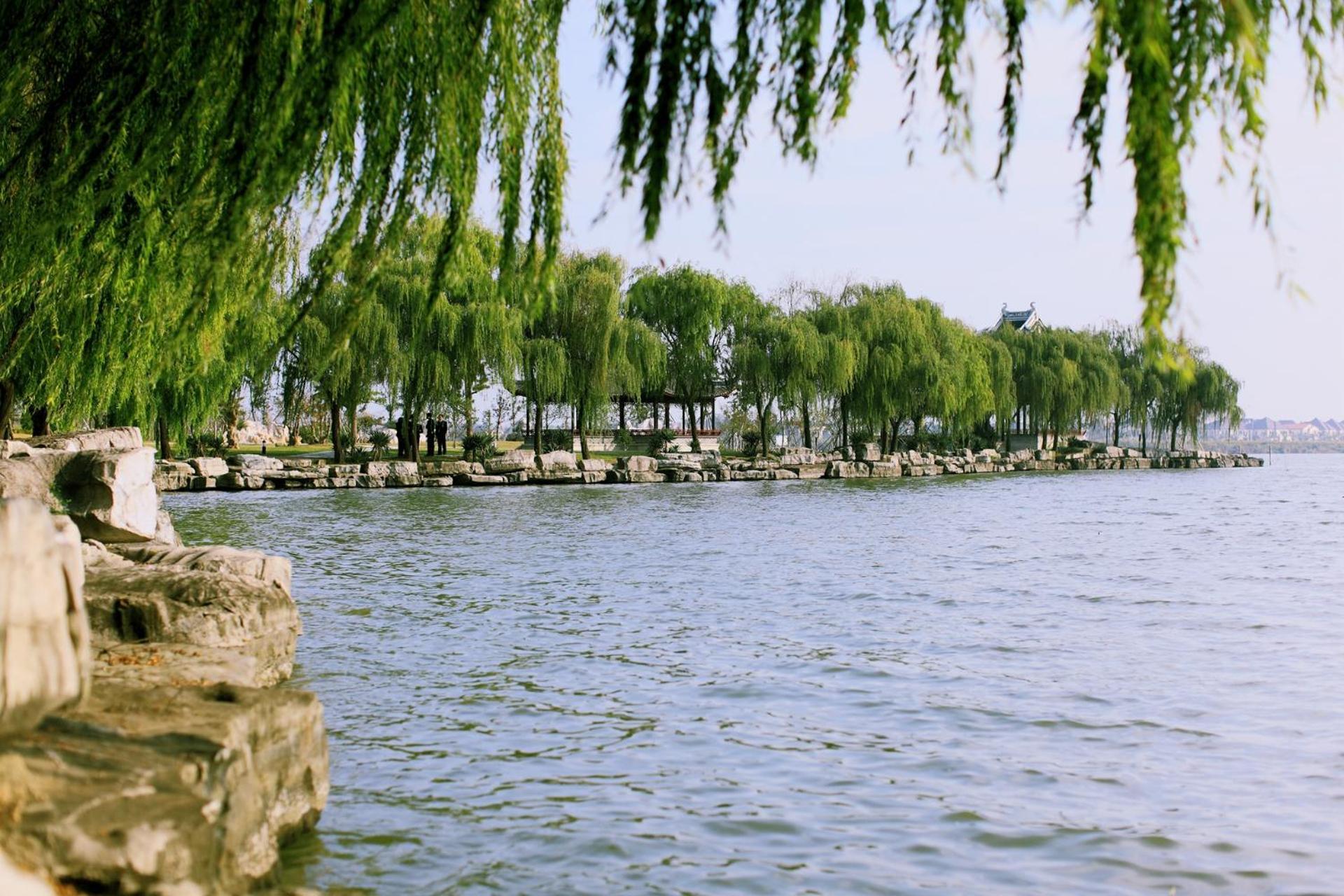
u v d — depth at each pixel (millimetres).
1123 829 7840
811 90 4461
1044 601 18938
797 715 10984
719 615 17172
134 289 11062
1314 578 22375
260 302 8664
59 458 12852
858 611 17672
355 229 7047
